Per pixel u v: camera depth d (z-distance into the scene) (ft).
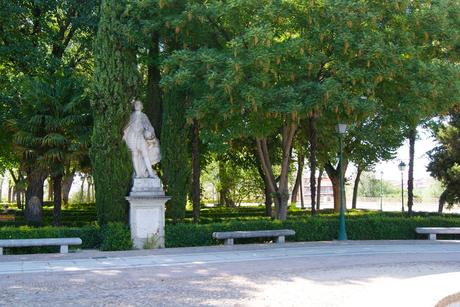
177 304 25.30
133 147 50.47
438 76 50.78
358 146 91.35
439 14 50.96
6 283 30.78
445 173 94.07
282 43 48.19
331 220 58.18
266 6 48.01
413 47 50.65
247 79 49.21
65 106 56.08
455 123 92.07
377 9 50.88
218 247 49.16
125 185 50.37
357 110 50.75
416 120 56.34
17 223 61.36
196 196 59.47
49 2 65.16
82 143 55.06
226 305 25.02
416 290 27.20
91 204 125.39
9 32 63.67
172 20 50.78
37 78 63.10
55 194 59.93
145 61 57.72
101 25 50.96
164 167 56.75
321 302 25.32
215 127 55.06
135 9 51.83
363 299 25.39
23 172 67.36
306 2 48.96
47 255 43.27
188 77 47.67
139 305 25.09
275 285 30.27
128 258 41.93
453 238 61.46
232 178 116.78
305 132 72.95
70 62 73.92
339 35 48.39
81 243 47.01
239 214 89.10
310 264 39.06
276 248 49.29
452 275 32.73
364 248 49.80
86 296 27.17
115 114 49.96
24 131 56.13
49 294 27.66
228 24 52.85
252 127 54.29
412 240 57.93
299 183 123.13
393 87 54.13
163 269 36.55
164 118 57.26
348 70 48.88
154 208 48.78
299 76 51.67
